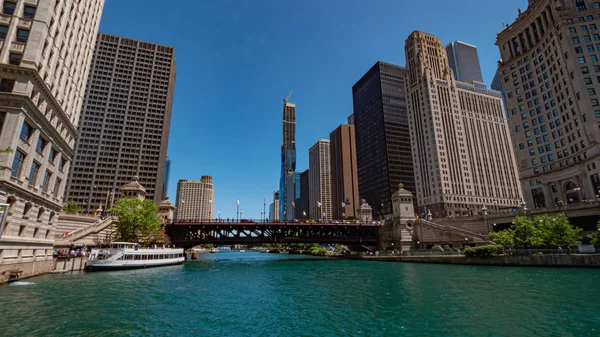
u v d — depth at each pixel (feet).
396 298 99.66
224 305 92.63
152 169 582.76
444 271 170.60
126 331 65.46
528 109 345.31
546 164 322.75
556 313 74.59
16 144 118.62
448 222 306.14
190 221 289.33
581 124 282.97
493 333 62.69
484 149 655.35
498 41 389.80
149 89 619.67
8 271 116.37
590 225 234.79
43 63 136.36
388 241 322.14
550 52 321.52
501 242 210.38
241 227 300.61
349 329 67.97
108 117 581.53
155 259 216.54
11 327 65.16
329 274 177.27
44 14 134.21
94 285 120.47
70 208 297.94
